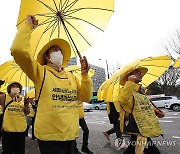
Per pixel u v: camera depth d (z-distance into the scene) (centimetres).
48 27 299
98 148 635
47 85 253
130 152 380
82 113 577
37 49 290
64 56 289
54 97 253
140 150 364
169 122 1202
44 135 244
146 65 501
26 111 463
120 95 372
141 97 389
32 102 463
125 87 363
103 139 770
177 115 1667
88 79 278
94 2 316
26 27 236
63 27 306
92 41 321
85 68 279
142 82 502
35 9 280
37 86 254
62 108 254
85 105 2930
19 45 227
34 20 243
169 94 4250
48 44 268
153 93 4272
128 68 399
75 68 514
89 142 728
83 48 315
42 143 246
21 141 468
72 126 256
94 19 321
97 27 321
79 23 316
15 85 484
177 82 4272
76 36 314
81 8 312
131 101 376
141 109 379
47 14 293
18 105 471
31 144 730
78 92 288
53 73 262
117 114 630
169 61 498
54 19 300
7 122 459
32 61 241
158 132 380
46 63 279
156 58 475
